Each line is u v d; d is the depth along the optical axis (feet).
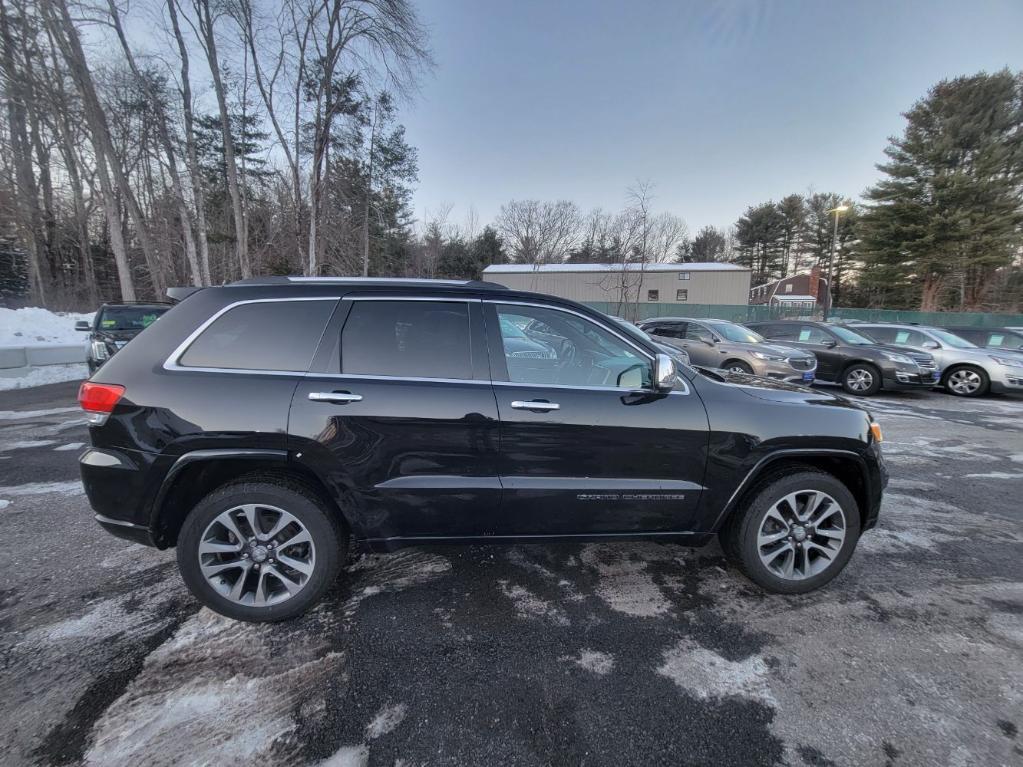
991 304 111.14
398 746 5.95
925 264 100.37
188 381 7.81
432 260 136.46
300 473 8.29
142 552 10.35
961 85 102.58
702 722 6.37
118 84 58.80
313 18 57.67
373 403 7.91
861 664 7.47
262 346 8.12
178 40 53.57
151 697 6.60
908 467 17.57
